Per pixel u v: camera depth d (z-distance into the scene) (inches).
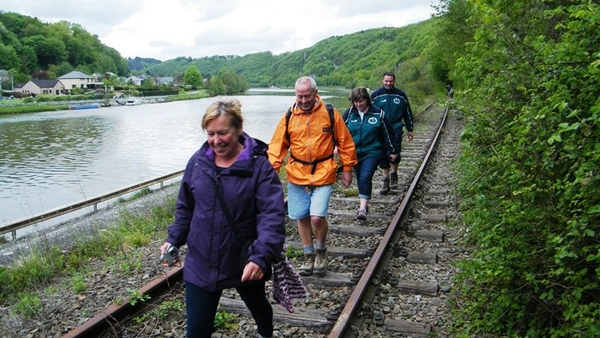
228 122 110.9
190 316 113.5
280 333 152.3
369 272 183.5
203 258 112.9
